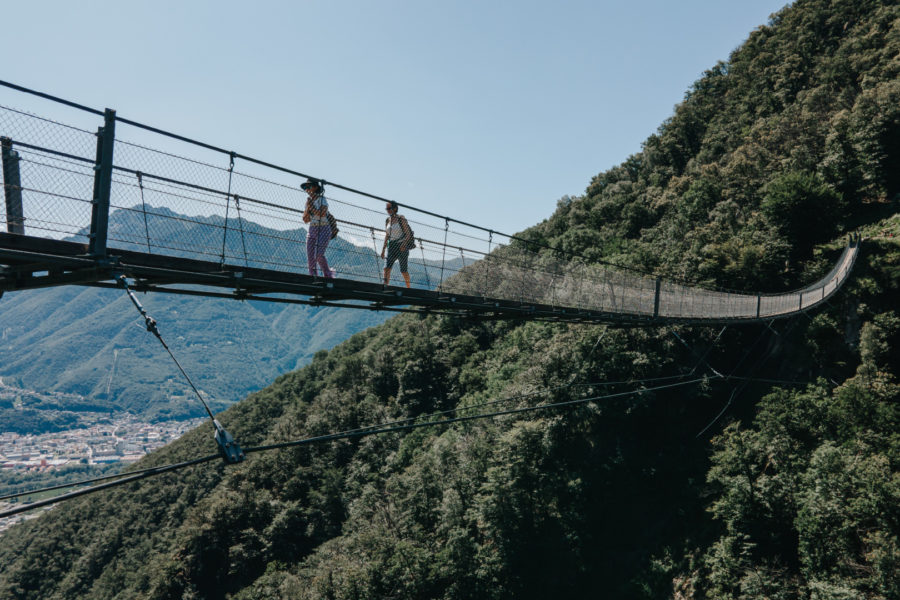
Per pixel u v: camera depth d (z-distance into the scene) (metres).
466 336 95.75
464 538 46.50
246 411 138.12
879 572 28.00
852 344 46.44
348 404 97.56
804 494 35.22
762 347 53.28
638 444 51.97
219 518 75.94
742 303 43.81
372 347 123.31
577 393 51.28
